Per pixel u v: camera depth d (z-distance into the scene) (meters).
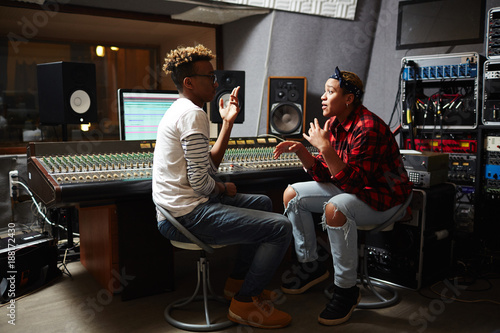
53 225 2.97
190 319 2.08
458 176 2.92
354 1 3.59
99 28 3.77
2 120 3.65
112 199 1.94
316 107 3.75
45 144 2.24
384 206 2.09
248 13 3.64
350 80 2.13
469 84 2.93
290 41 3.66
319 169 2.28
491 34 2.71
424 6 3.33
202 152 1.81
